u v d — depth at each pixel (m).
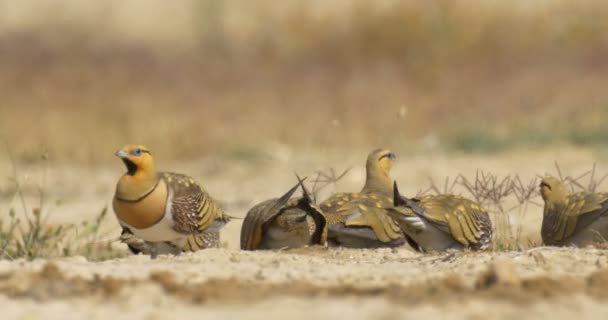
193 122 22.38
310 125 21.81
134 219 8.66
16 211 14.56
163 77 25.97
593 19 28.00
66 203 15.53
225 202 15.12
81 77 24.81
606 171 16.39
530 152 18.72
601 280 6.68
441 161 17.95
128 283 6.80
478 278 6.79
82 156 20.86
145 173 8.62
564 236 9.38
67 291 6.68
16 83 24.30
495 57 26.34
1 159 20.56
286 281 7.06
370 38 26.86
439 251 8.92
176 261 8.30
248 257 8.51
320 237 9.31
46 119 21.75
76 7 32.97
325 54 27.11
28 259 9.37
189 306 6.29
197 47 29.34
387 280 7.09
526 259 7.87
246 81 25.77
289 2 29.78
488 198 10.71
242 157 19.70
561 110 21.89
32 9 32.66
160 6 33.12
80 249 11.03
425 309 5.96
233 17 30.58
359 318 5.77
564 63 25.86
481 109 22.34
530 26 27.45
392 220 9.49
